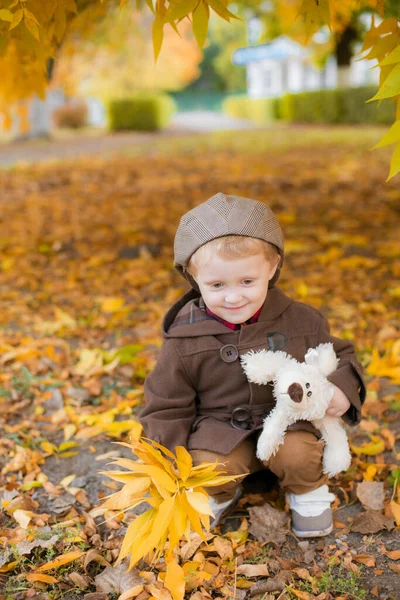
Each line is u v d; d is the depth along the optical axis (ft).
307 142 49.62
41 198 28.40
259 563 6.09
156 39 6.15
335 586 5.73
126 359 10.84
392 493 7.18
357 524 6.61
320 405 6.08
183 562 6.09
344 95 70.64
